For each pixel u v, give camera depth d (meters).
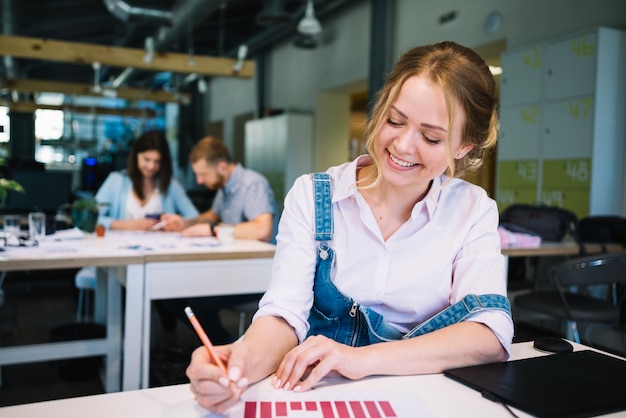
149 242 2.80
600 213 4.15
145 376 2.38
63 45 6.00
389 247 1.19
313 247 1.21
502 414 0.85
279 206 9.09
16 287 5.18
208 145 3.22
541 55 4.48
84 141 10.23
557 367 1.04
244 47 6.64
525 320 4.43
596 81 4.07
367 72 7.67
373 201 1.21
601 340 3.88
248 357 0.94
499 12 5.53
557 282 2.85
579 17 4.68
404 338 1.15
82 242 2.75
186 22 7.23
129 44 9.89
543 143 4.48
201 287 2.46
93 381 3.01
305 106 9.36
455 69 1.04
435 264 1.19
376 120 1.10
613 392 0.91
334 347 0.99
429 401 0.90
